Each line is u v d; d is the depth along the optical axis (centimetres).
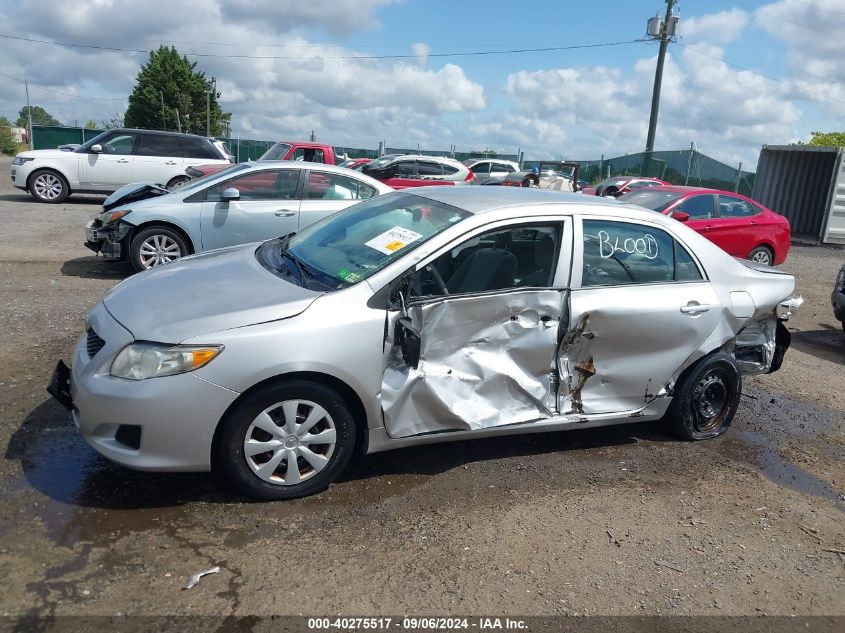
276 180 855
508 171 2841
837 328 927
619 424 475
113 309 367
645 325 436
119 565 300
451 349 386
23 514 330
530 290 402
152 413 324
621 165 2809
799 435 524
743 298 480
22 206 1500
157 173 1634
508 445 461
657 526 376
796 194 2088
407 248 386
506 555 335
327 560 318
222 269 413
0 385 471
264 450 350
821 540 378
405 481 397
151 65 6638
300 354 341
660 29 2795
